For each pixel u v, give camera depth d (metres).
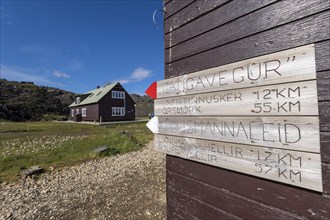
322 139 1.13
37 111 47.66
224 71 1.68
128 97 38.72
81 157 8.08
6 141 12.57
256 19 1.49
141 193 4.56
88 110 36.88
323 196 1.14
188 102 2.04
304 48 1.21
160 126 2.44
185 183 2.13
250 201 1.51
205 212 1.88
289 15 1.31
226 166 1.65
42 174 6.18
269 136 1.37
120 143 10.57
